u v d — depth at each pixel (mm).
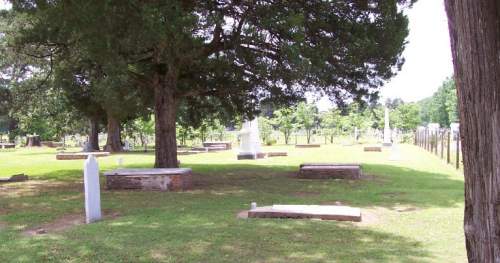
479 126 3387
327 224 8375
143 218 9094
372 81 16094
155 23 11406
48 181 16594
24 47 19766
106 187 13805
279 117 51188
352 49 14062
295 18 12391
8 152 41438
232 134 62062
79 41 13766
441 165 22016
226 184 15008
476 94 3383
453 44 3531
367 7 14398
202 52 14602
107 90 21094
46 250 6820
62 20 12250
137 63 16062
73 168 22328
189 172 14430
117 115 33281
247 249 6750
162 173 13617
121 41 12359
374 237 7531
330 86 16109
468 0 3389
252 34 12742
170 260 6250
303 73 12781
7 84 28656
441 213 9680
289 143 53188
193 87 17234
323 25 14031
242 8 13422
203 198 11906
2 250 6895
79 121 46969
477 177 3424
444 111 86000
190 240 7242
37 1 12484
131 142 57781
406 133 58156
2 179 16328
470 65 3396
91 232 7910
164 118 16500
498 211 3352
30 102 35312
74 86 22672
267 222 8508
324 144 47719
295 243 7074
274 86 16375
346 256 6414
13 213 10172
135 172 13766
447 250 6809
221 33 14125
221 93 17453
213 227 8148
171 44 13133
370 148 33812
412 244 7145
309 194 12656
